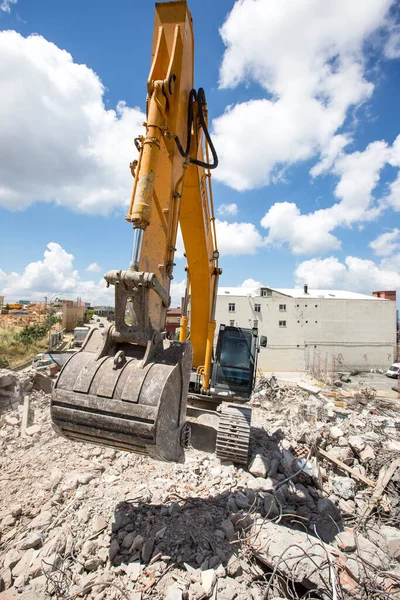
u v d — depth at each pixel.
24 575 3.44
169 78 3.87
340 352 35.16
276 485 5.30
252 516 4.34
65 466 5.66
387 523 5.17
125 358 3.22
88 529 4.05
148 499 4.61
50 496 4.81
